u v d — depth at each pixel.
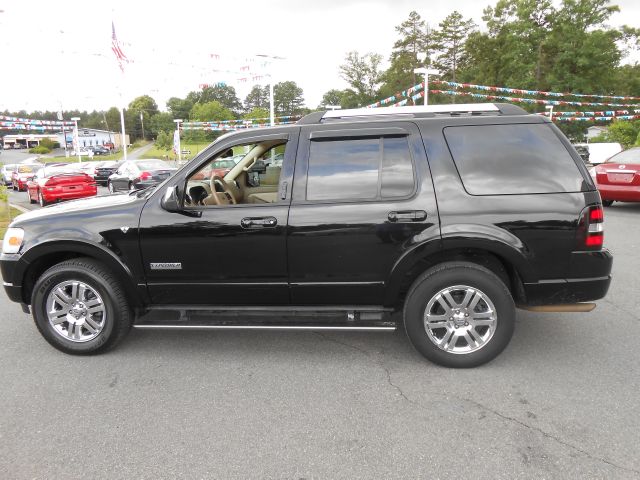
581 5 48.62
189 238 3.63
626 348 3.85
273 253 3.57
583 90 47.47
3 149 97.31
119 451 2.67
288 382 3.43
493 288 3.38
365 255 3.49
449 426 2.82
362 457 2.56
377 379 3.44
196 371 3.65
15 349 4.13
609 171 10.33
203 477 2.44
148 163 18.09
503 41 54.84
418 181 3.43
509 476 2.38
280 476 2.43
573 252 3.33
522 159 3.38
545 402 3.06
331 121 3.72
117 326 3.85
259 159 4.96
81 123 124.31
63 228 3.77
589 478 2.36
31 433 2.86
